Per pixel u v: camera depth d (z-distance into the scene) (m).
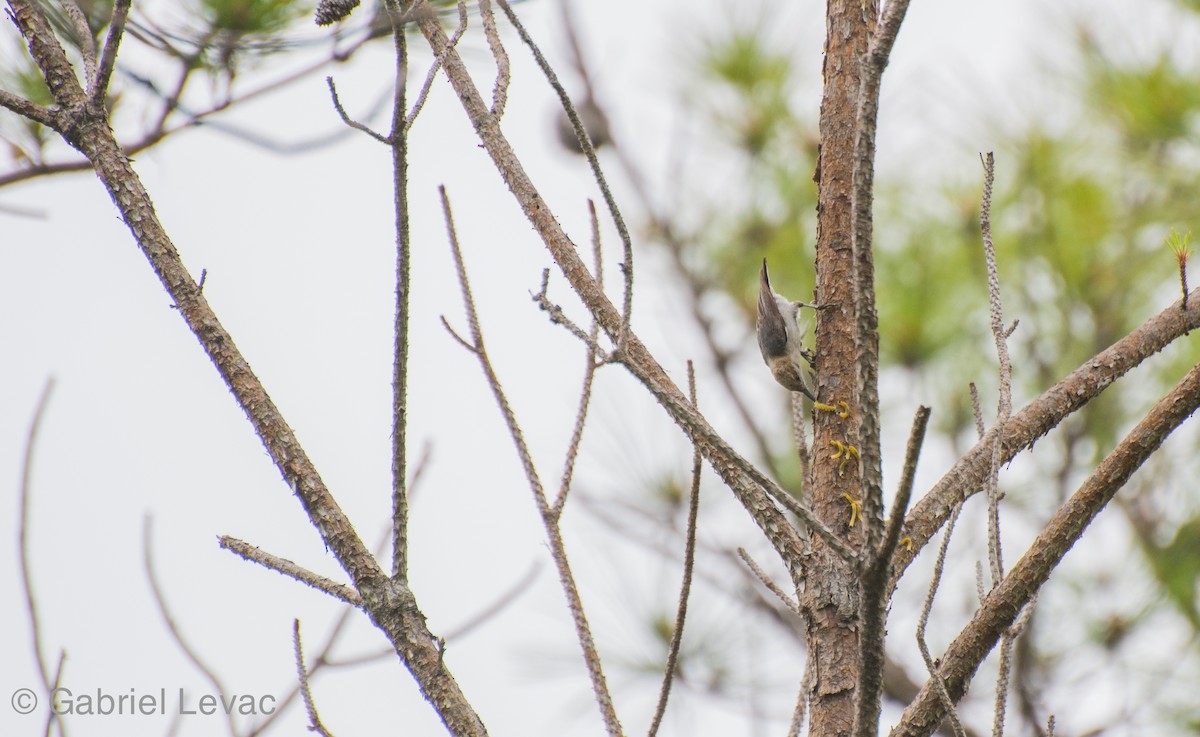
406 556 5.32
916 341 11.45
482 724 5.05
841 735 5.49
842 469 6.15
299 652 5.46
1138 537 11.28
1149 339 6.52
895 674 11.34
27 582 5.73
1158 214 11.20
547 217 6.18
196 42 7.12
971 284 11.72
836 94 6.70
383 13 6.68
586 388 6.04
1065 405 6.34
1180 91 11.02
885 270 11.86
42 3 6.99
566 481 5.89
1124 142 11.41
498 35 6.61
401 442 5.31
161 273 5.64
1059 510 5.62
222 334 5.60
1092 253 11.28
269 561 5.43
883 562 4.45
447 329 6.06
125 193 5.72
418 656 5.15
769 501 5.95
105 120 5.85
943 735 10.38
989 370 11.62
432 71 5.23
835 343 6.45
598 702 5.41
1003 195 11.78
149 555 6.01
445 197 6.20
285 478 5.43
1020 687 10.48
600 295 6.04
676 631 5.54
